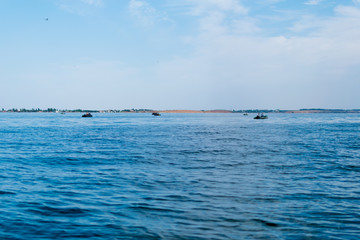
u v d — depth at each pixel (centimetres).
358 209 1118
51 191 1402
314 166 2120
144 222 989
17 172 1906
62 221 1001
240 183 1566
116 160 2425
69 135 5500
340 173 1855
